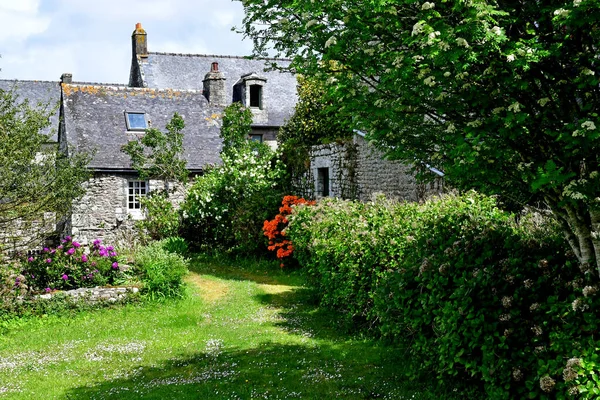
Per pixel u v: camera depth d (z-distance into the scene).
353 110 4.60
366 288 8.06
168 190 20.70
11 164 10.15
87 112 22.12
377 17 3.99
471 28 3.42
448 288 5.38
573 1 3.38
